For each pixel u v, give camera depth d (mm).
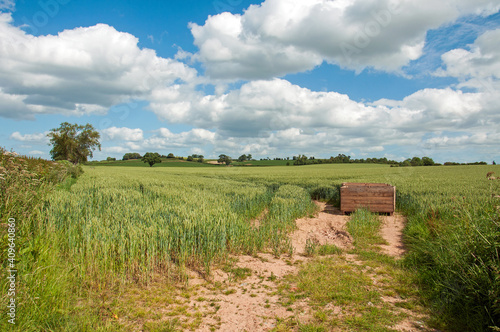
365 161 113562
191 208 9328
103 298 4406
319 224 10781
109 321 3664
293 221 10469
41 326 3396
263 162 109062
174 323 3867
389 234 9273
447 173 35719
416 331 3734
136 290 4824
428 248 6277
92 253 5160
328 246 7465
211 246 6305
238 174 38719
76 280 4602
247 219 10312
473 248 4574
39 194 7273
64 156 60969
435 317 4031
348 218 12055
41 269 3961
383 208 12758
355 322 3912
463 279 4254
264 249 7461
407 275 5543
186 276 5309
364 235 8766
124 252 5414
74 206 7699
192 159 117188
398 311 4242
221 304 4496
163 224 6797
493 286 3818
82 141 62406
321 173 39406
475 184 18984
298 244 7977
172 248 6531
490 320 3666
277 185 22047
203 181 23344
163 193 13812
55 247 5102
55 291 3885
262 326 3865
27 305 3504
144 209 8703
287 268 6121
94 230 5996
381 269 5938
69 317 3648
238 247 7219
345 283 5203
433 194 14133
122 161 117375
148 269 5277
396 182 21500
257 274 5781
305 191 17203
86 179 21672
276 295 4820
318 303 4504
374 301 4539
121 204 9523
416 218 10062
